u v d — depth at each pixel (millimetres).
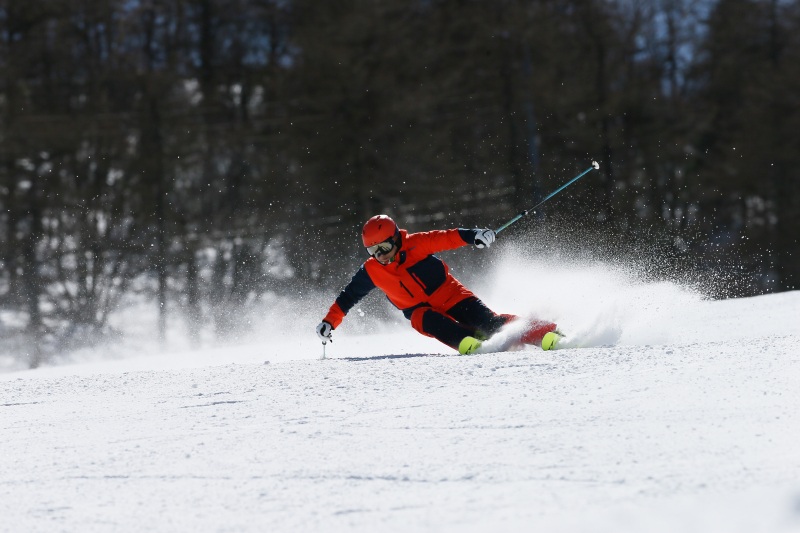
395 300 16781
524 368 11055
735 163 84062
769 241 82188
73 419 10148
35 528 5918
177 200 78125
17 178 74750
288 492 6406
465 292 16641
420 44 79188
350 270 72062
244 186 78250
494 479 6387
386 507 5934
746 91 87188
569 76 81625
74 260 73875
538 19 79062
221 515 5980
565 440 7301
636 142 81562
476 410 8742
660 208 81188
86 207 74250
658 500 5633
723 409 7914
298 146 75562
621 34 84562
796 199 83875
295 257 73062
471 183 75812
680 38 89375
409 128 75375
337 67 73812
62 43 81188
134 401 11148
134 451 8039
